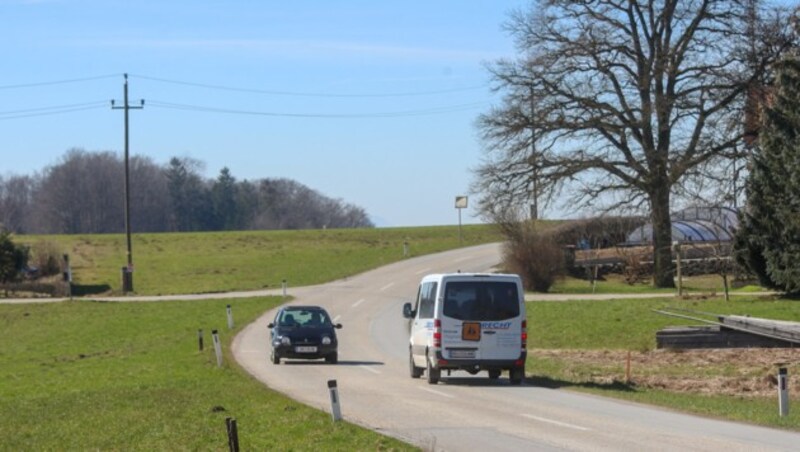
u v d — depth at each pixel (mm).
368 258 81500
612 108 53406
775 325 32688
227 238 99375
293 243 94750
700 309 42469
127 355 36062
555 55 53312
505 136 54188
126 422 17250
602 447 13180
